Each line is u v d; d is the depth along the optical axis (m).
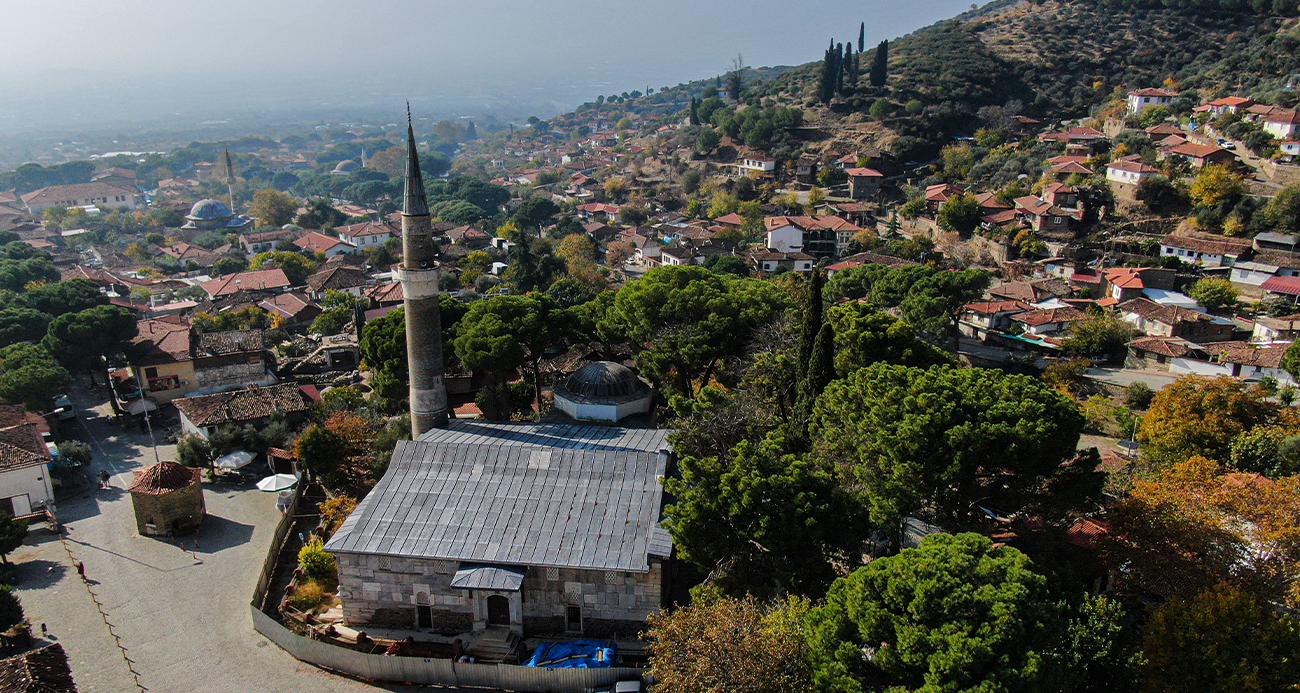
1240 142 127.38
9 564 48.69
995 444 36.25
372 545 38.50
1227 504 36.91
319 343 101.50
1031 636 25.47
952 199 139.00
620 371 51.78
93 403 84.69
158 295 131.38
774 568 35.25
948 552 27.88
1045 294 105.69
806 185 181.88
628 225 193.50
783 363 51.09
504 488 41.34
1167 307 94.88
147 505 52.72
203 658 38.84
